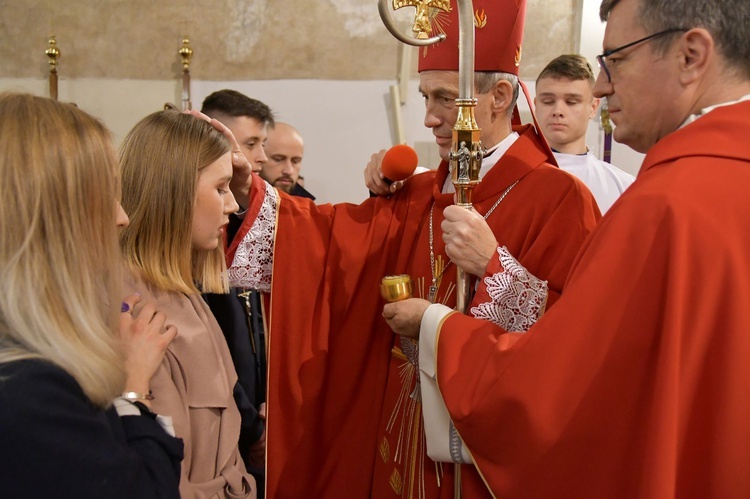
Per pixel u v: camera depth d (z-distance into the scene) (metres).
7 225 0.94
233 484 1.38
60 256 0.96
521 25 1.70
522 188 1.67
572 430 1.12
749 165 1.08
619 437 1.10
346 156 4.46
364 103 4.42
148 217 1.37
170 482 1.05
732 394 1.02
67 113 1.01
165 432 1.10
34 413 0.87
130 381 1.13
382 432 1.77
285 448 1.80
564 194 1.61
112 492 0.93
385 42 4.37
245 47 4.43
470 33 1.47
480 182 1.70
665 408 1.02
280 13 4.39
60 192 0.96
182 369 1.33
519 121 1.86
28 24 4.42
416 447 1.65
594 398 1.11
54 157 0.96
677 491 1.05
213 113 2.74
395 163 1.80
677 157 1.12
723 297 1.03
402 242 1.82
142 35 4.43
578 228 1.56
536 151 1.71
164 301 1.36
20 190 0.94
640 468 1.06
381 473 1.75
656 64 1.17
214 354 1.40
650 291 1.07
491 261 1.48
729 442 1.02
